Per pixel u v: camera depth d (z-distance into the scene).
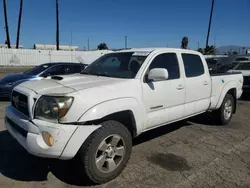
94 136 3.07
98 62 4.70
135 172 3.57
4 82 8.54
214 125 6.05
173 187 3.21
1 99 8.90
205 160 4.02
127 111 3.52
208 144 4.73
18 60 31.33
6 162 3.83
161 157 4.11
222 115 5.87
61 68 9.67
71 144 2.91
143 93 3.73
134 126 3.66
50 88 3.21
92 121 3.08
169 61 4.38
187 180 3.38
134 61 4.07
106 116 3.30
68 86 3.24
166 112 4.17
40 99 3.02
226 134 5.36
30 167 3.68
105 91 3.27
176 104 4.39
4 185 3.19
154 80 3.89
